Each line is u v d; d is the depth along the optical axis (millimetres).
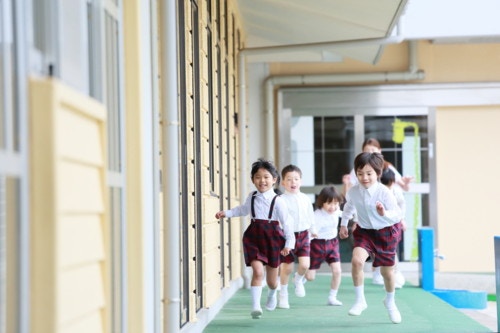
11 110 3770
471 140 19297
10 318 3721
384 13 12062
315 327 9609
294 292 13641
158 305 6820
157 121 6875
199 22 10211
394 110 19219
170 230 7363
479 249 19219
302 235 11891
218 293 11289
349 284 15062
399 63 19328
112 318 5535
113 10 5883
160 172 7426
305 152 19219
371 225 9930
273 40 17562
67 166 3873
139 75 6207
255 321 10156
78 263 4051
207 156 10422
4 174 3555
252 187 18453
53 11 4418
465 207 19234
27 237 3771
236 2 14750
